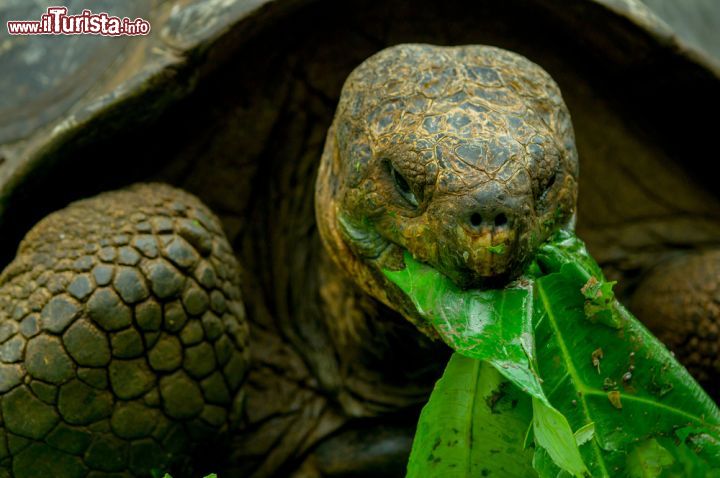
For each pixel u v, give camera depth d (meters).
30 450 4.29
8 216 4.96
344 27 5.27
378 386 5.05
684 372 3.69
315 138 5.38
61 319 4.27
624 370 3.69
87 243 4.46
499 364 3.42
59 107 5.41
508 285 3.65
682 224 5.93
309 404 5.19
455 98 3.87
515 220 3.46
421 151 3.68
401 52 4.23
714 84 5.35
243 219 5.44
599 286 3.62
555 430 3.29
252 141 5.36
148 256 4.45
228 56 5.05
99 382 4.31
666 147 5.83
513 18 5.38
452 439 3.71
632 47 5.26
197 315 4.53
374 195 3.92
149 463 4.51
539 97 4.05
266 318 5.39
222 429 4.72
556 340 3.69
